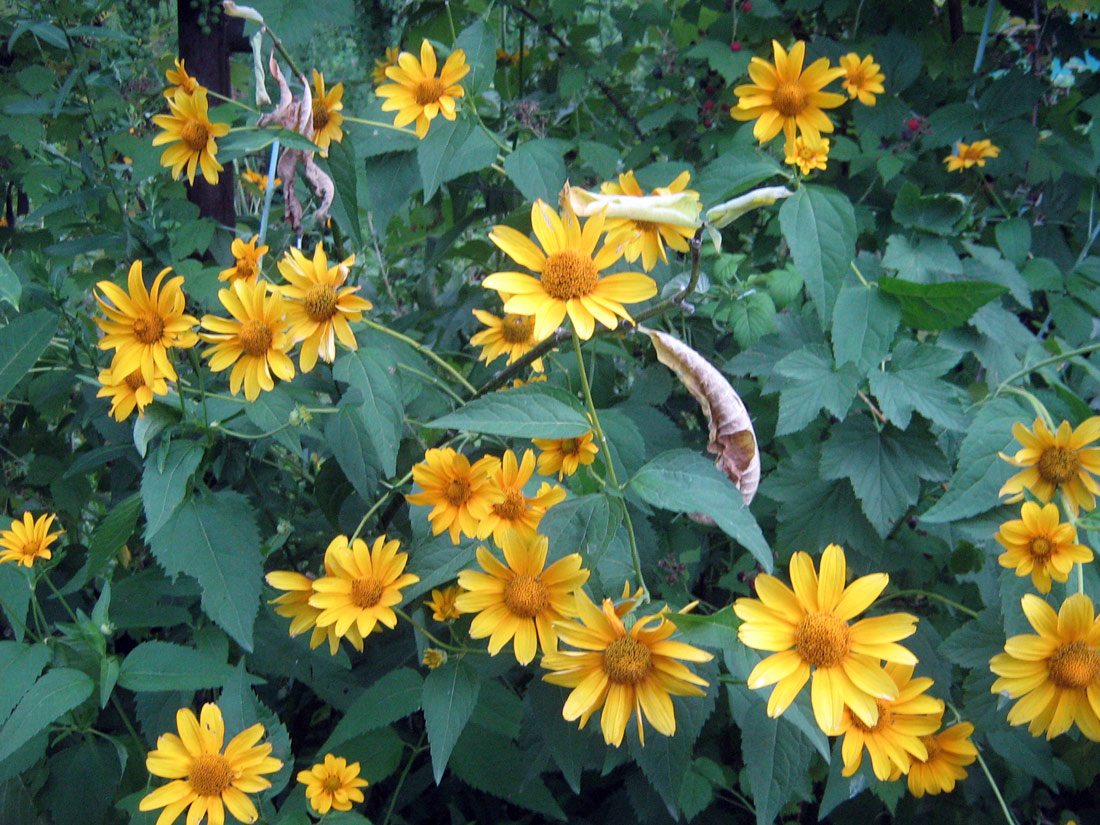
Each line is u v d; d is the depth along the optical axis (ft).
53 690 1.65
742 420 1.61
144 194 2.66
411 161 2.28
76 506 2.69
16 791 1.88
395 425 1.70
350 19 2.23
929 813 2.26
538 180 2.08
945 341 2.19
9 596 1.91
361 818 1.74
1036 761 1.98
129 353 1.64
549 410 1.42
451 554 1.69
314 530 2.39
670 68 3.01
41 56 2.93
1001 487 1.82
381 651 2.21
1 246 3.05
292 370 1.66
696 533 2.40
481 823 2.26
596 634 1.38
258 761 1.65
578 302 1.37
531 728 1.84
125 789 1.98
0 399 1.90
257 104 2.16
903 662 1.29
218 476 2.05
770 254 2.80
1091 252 2.99
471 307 2.74
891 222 2.76
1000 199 2.94
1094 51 3.05
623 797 2.20
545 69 3.16
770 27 2.86
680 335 2.50
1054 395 2.05
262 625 2.03
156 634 2.39
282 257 2.33
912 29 2.94
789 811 2.26
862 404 2.09
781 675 1.30
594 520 1.47
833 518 2.04
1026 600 1.59
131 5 2.81
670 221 1.40
